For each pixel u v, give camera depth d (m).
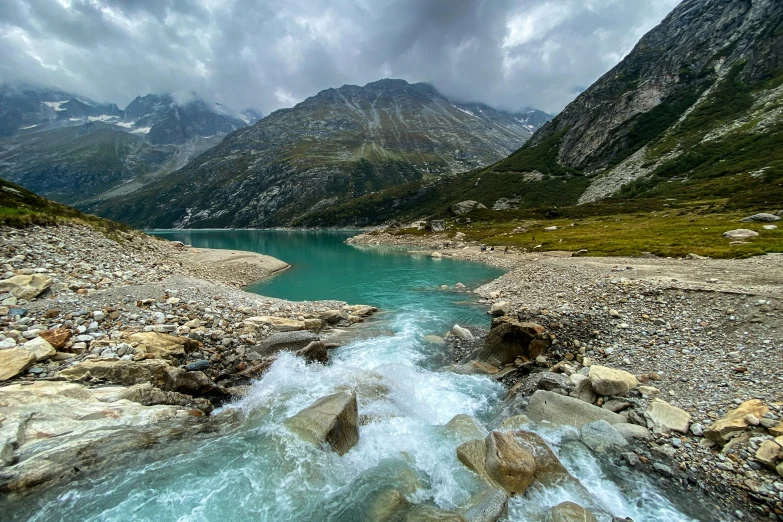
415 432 11.33
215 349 16.97
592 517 7.52
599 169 160.62
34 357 12.01
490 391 15.19
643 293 22.19
